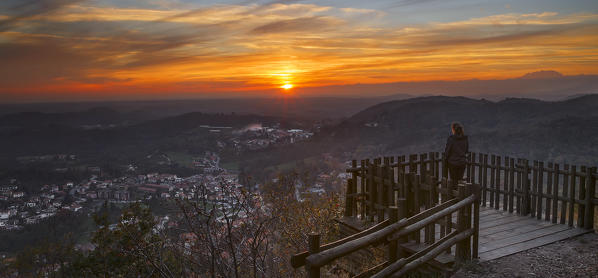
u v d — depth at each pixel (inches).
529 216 269.4
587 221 235.3
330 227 280.1
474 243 194.7
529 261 192.9
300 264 116.5
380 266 155.5
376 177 257.9
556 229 239.8
